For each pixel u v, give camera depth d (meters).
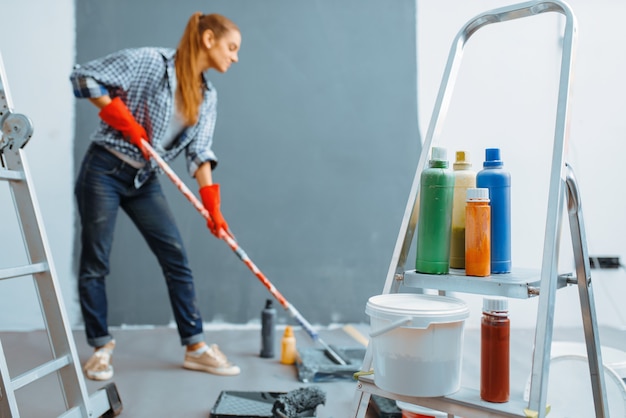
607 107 2.85
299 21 2.96
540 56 2.81
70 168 2.83
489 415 0.91
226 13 2.92
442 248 1.04
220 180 2.92
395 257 1.10
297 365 2.14
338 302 2.95
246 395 1.73
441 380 0.95
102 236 2.03
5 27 2.81
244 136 2.93
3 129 1.38
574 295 2.84
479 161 2.83
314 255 2.95
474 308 2.79
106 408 1.54
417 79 2.96
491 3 2.92
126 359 2.26
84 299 2.02
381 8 2.97
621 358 1.37
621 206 2.86
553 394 1.26
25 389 1.84
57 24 2.83
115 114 1.91
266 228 2.93
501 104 2.83
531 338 2.57
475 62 2.84
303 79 2.96
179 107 2.06
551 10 1.04
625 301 2.85
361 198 2.97
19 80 2.81
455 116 2.83
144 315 2.86
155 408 1.66
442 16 2.96
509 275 1.01
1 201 2.77
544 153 2.80
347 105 2.97
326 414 1.60
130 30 2.86
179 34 2.88
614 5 2.84
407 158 2.98
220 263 2.90
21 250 2.78
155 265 2.87
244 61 2.94
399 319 0.93
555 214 0.90
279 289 2.93
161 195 2.15
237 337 2.68
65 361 1.38
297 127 2.96
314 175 2.96
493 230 1.03
